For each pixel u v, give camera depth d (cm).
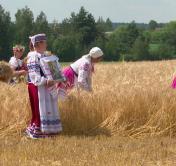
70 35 10831
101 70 3284
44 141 1220
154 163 1027
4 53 9738
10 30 9919
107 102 1367
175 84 1502
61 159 1050
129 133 1328
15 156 1065
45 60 1245
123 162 1014
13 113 1338
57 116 1273
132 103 1355
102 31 11644
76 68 1364
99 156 1064
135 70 3322
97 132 1337
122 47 11375
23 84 1555
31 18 10519
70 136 1298
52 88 1252
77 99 1362
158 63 4481
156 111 1355
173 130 1343
